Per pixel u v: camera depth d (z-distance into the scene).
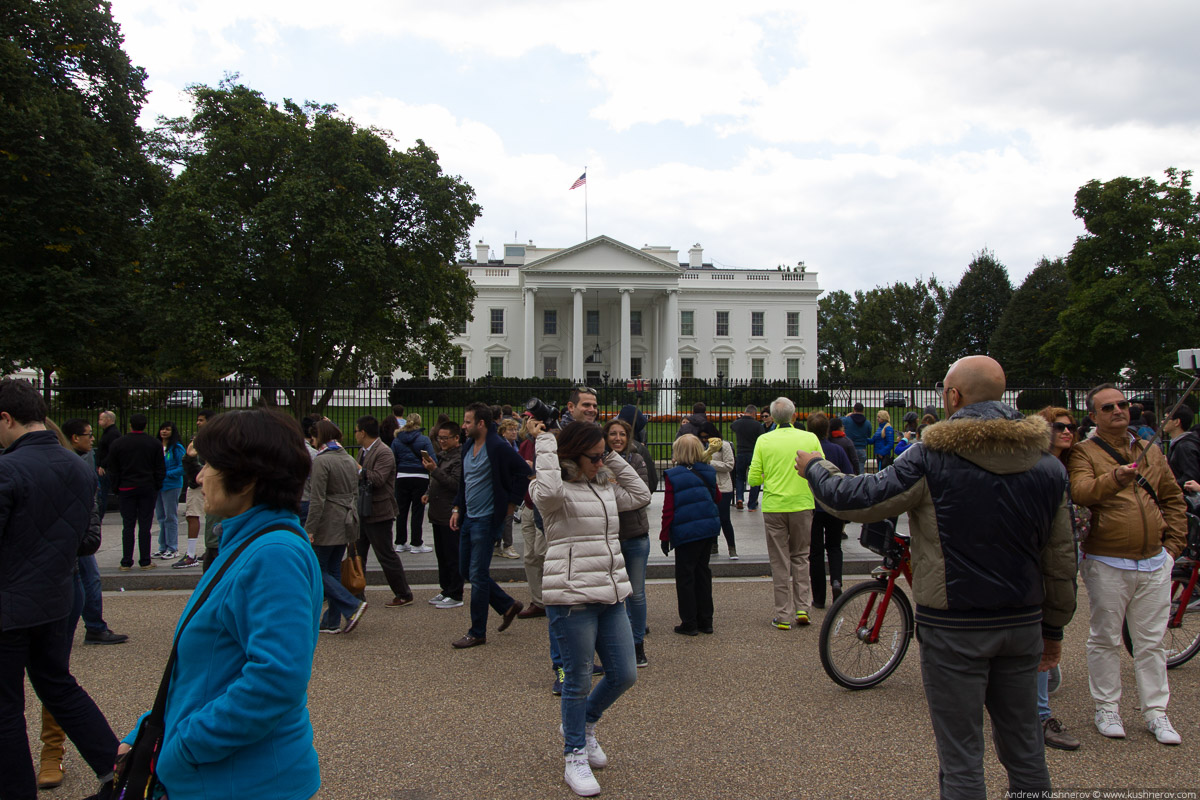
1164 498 4.29
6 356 21.27
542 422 5.83
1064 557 2.90
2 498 3.12
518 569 8.33
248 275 24.44
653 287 58.62
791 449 6.33
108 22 24.89
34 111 20.67
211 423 1.91
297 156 24.69
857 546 9.67
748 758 3.86
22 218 20.95
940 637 2.72
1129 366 36.75
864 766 3.76
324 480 5.98
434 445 10.71
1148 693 4.12
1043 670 3.73
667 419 21.33
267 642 1.74
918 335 70.31
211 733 1.69
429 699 4.70
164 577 8.02
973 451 2.69
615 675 3.70
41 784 3.60
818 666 5.35
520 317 62.09
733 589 7.85
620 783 3.58
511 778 3.63
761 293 64.06
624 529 5.27
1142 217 34.22
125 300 23.75
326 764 3.77
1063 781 3.60
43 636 3.31
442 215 27.30
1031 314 51.97
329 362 30.08
